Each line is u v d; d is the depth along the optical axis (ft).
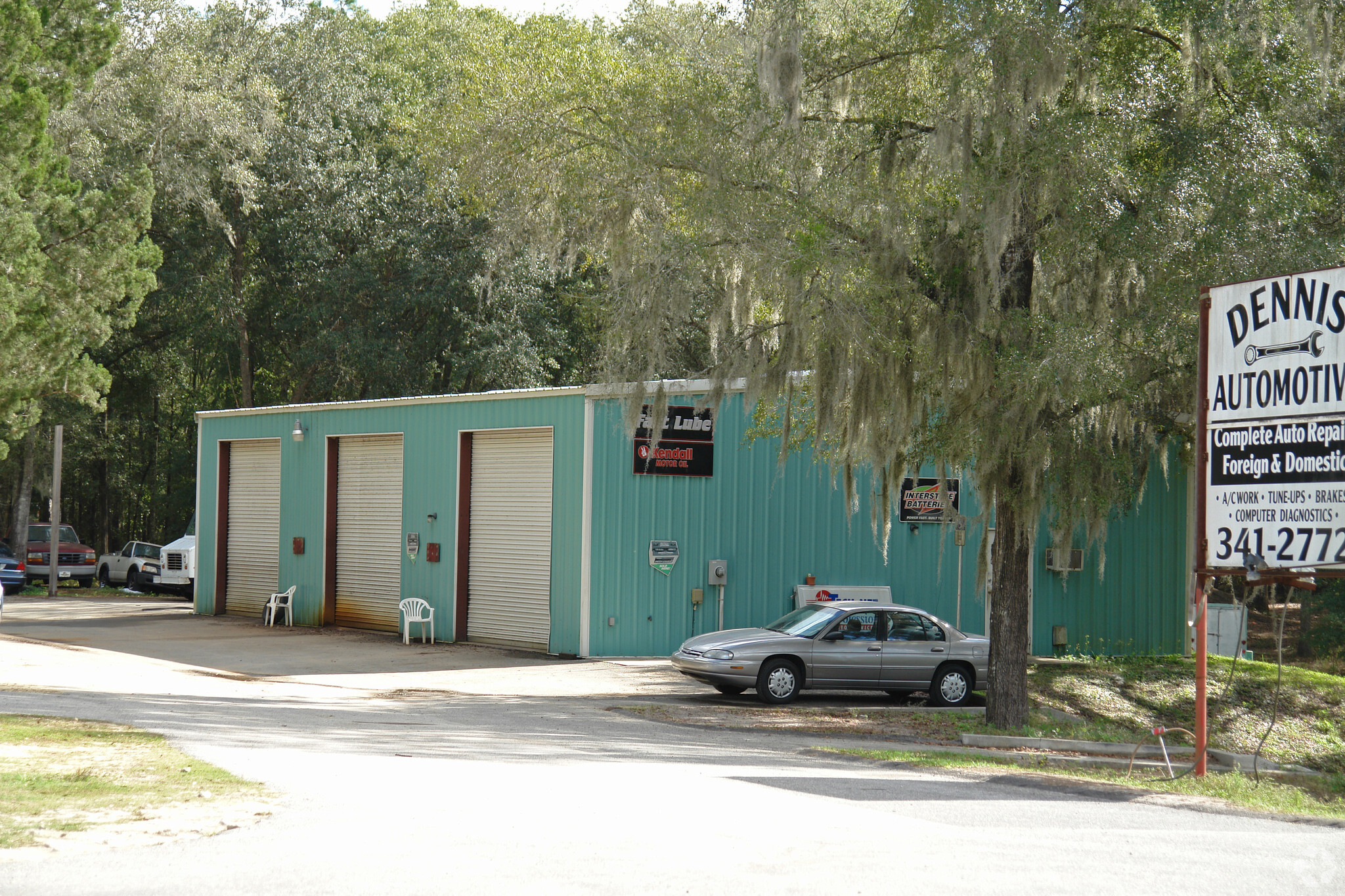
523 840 22.97
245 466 100.22
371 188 136.77
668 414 72.59
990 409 44.80
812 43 48.49
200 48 135.54
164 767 30.68
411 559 84.02
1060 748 46.78
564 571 72.59
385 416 86.84
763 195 47.88
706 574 73.56
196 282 139.64
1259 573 33.22
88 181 118.73
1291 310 32.68
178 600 118.83
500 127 86.69
